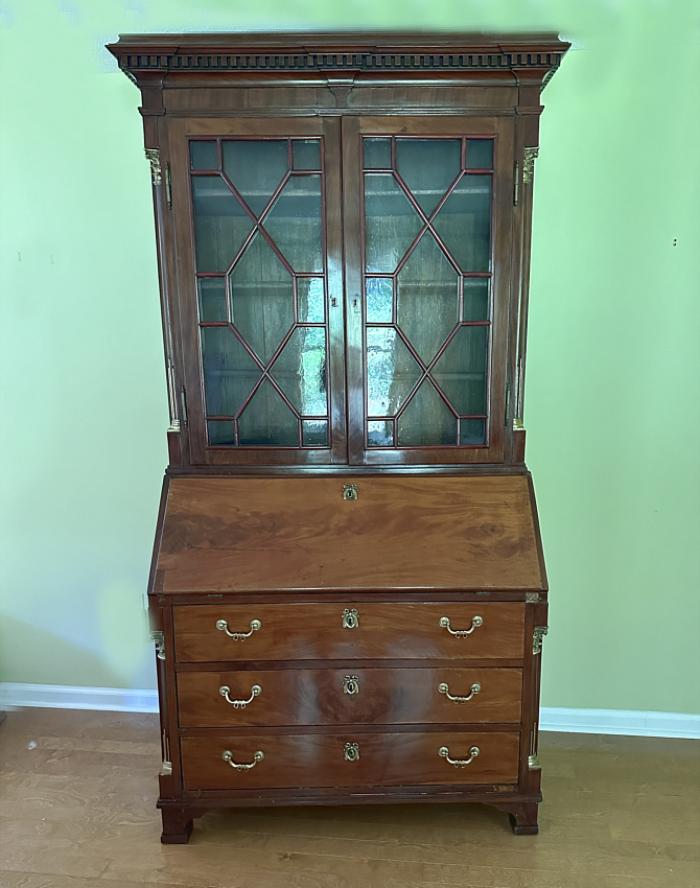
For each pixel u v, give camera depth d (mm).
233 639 1569
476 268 1574
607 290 1887
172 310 1573
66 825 1742
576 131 1803
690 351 1901
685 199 1817
